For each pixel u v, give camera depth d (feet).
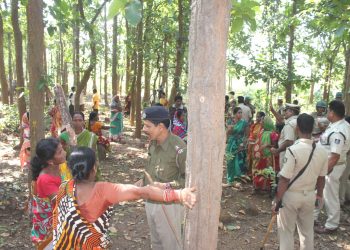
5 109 40.73
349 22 13.75
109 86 119.65
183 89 34.88
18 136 35.53
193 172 6.05
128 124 49.14
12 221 16.38
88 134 15.35
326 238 16.33
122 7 6.23
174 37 35.81
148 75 53.06
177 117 24.21
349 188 19.80
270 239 16.21
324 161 12.19
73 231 7.27
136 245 15.11
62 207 7.46
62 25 15.75
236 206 19.99
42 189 10.05
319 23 18.71
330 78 45.57
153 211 10.70
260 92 54.19
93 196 7.27
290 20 23.72
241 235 16.52
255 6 7.69
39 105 14.69
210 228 6.20
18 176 23.30
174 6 38.40
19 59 29.48
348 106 22.15
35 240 10.59
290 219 12.48
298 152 11.84
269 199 21.26
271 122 21.86
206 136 5.84
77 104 32.19
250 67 32.94
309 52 45.91
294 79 32.81
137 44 36.73
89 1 18.08
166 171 10.52
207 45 5.60
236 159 23.13
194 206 6.15
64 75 68.13
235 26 7.91
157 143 10.73
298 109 19.38
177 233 10.61
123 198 7.14
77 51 38.42
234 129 23.43
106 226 7.56
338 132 15.38
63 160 10.30
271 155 21.26
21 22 53.36
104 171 26.14
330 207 16.49
